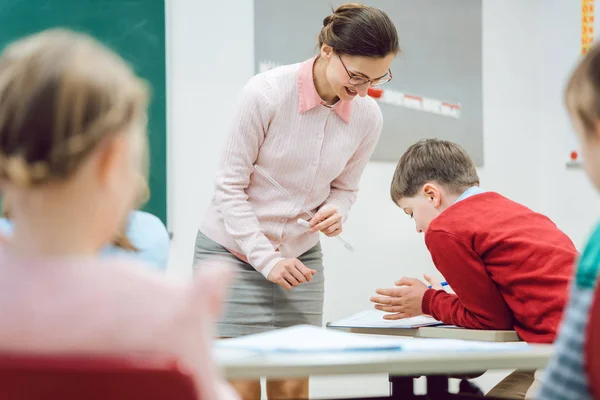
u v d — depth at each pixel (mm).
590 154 887
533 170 3689
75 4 2707
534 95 3693
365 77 1960
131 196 736
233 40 2998
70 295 674
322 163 2121
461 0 3504
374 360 994
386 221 3354
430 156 1998
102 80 681
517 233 1770
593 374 806
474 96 3533
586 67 883
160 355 666
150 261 1436
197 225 2936
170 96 2879
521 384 1938
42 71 666
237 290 2105
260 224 2111
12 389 651
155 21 2832
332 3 3188
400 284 1955
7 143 658
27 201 688
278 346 1114
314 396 3166
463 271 1776
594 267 876
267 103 2031
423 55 3410
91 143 668
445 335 1715
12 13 2623
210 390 692
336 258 3238
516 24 3654
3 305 675
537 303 1689
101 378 646
